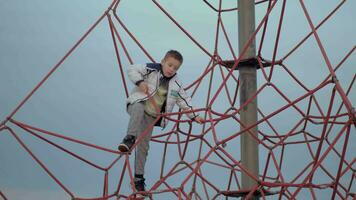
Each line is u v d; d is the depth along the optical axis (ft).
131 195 35.73
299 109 44.75
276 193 41.91
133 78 36.99
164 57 37.99
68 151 39.50
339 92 32.73
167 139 47.57
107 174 40.78
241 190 41.22
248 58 42.39
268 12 37.27
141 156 38.19
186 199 35.86
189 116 37.88
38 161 40.37
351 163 37.86
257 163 42.50
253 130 42.57
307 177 35.53
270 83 41.70
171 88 37.99
